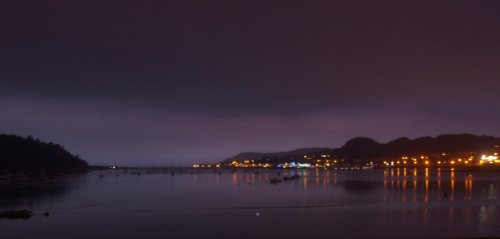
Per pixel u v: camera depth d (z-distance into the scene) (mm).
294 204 80625
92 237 48438
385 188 126375
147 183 184125
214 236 48500
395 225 53000
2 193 118312
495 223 53500
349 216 61250
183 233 50281
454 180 171875
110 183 183750
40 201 93500
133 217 63469
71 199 98438
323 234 48594
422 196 94875
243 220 59188
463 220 55938
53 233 50844
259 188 138875
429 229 50094
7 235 49875
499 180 169375
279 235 48594
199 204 83812
